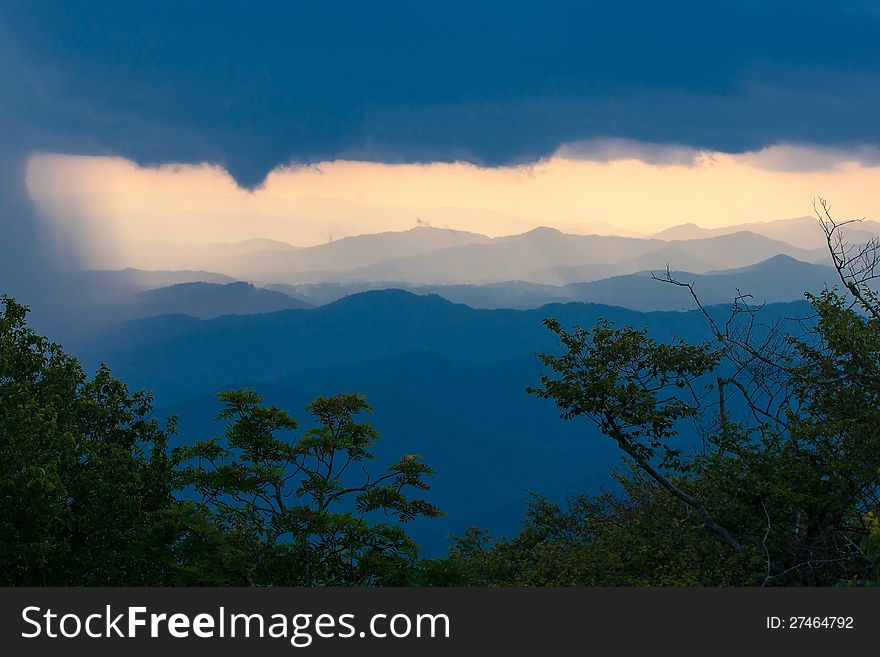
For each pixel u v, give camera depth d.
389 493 30.12
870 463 23.94
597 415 30.12
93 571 36.19
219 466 29.89
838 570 25.22
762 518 26.70
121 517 37.28
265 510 30.20
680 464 28.95
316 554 28.33
